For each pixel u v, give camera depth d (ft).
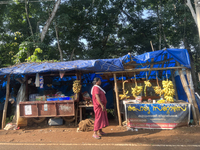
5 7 44.91
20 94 22.93
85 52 52.54
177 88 25.31
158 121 18.03
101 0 51.67
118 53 53.36
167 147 12.74
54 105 20.27
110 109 33.14
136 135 16.16
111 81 27.40
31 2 45.83
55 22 45.93
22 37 47.70
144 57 20.02
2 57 49.29
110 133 17.22
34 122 22.59
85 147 13.33
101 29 50.21
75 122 21.93
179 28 47.19
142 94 24.72
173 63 24.02
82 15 49.52
